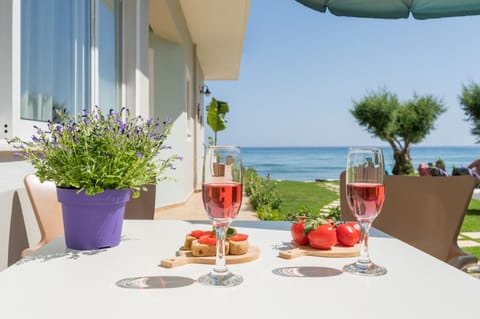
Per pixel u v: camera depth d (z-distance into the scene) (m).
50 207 1.67
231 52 11.02
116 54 3.46
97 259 1.04
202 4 7.15
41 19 2.14
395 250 1.16
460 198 1.92
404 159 24.62
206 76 15.08
